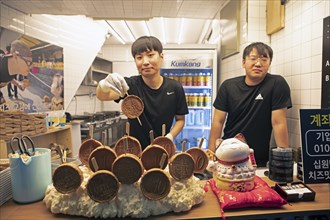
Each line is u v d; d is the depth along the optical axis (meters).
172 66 3.01
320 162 0.98
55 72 2.95
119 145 0.89
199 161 0.90
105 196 0.72
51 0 2.27
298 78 1.75
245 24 2.20
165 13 2.91
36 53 2.62
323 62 1.48
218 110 1.75
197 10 2.88
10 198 0.85
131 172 0.74
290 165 0.99
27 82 2.48
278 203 0.79
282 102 1.55
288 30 1.87
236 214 0.76
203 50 3.00
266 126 1.64
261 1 2.16
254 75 1.54
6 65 2.20
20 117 1.91
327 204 0.82
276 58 2.07
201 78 3.04
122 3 2.48
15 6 2.31
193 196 0.79
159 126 1.45
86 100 4.88
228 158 0.85
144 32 4.83
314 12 1.56
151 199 0.73
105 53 5.95
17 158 0.79
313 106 1.59
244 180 0.84
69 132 2.79
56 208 0.74
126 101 1.00
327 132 1.00
